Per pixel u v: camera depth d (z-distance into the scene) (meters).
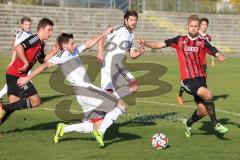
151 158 17.77
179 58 21.44
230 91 39.94
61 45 19.67
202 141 20.83
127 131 22.70
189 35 21.25
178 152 18.77
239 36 104.38
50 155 17.94
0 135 21.02
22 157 17.58
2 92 28.11
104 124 19.30
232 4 112.81
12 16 87.31
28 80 18.98
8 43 83.19
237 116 27.78
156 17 100.94
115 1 100.56
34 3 93.56
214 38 102.31
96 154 18.19
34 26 87.94
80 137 21.03
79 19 93.12
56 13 91.94
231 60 81.75
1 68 54.34
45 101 31.89
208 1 109.56
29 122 24.23
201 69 21.14
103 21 94.81
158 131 22.84
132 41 24.33
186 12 106.25
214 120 20.67
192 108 30.30
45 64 19.30
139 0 102.75
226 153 18.78
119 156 17.95
